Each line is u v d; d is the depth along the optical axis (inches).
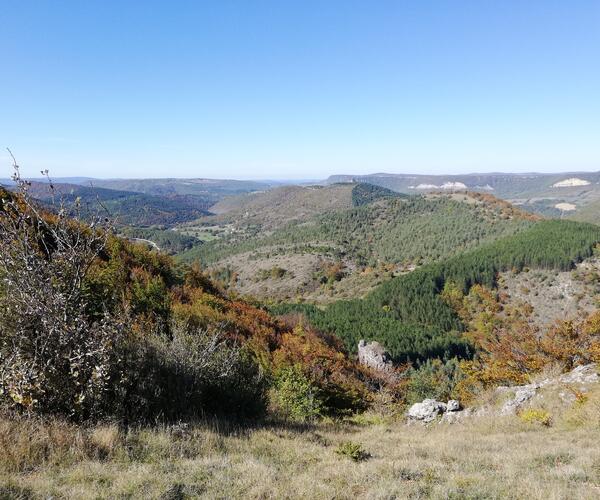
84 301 279.3
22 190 239.6
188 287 1135.6
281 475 228.4
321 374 836.6
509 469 255.9
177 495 187.0
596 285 4116.6
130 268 850.8
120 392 269.0
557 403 484.7
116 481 192.4
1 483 174.4
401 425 577.6
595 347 717.3
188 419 305.7
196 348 361.1
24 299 237.1
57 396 244.7
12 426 220.1
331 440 358.9
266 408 428.5
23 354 238.5
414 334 3499.0
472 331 3976.4
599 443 340.5
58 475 193.5
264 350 916.6
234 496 191.9
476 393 824.9
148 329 456.1
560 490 207.9
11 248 241.1
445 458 300.8
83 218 263.3
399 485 218.7
